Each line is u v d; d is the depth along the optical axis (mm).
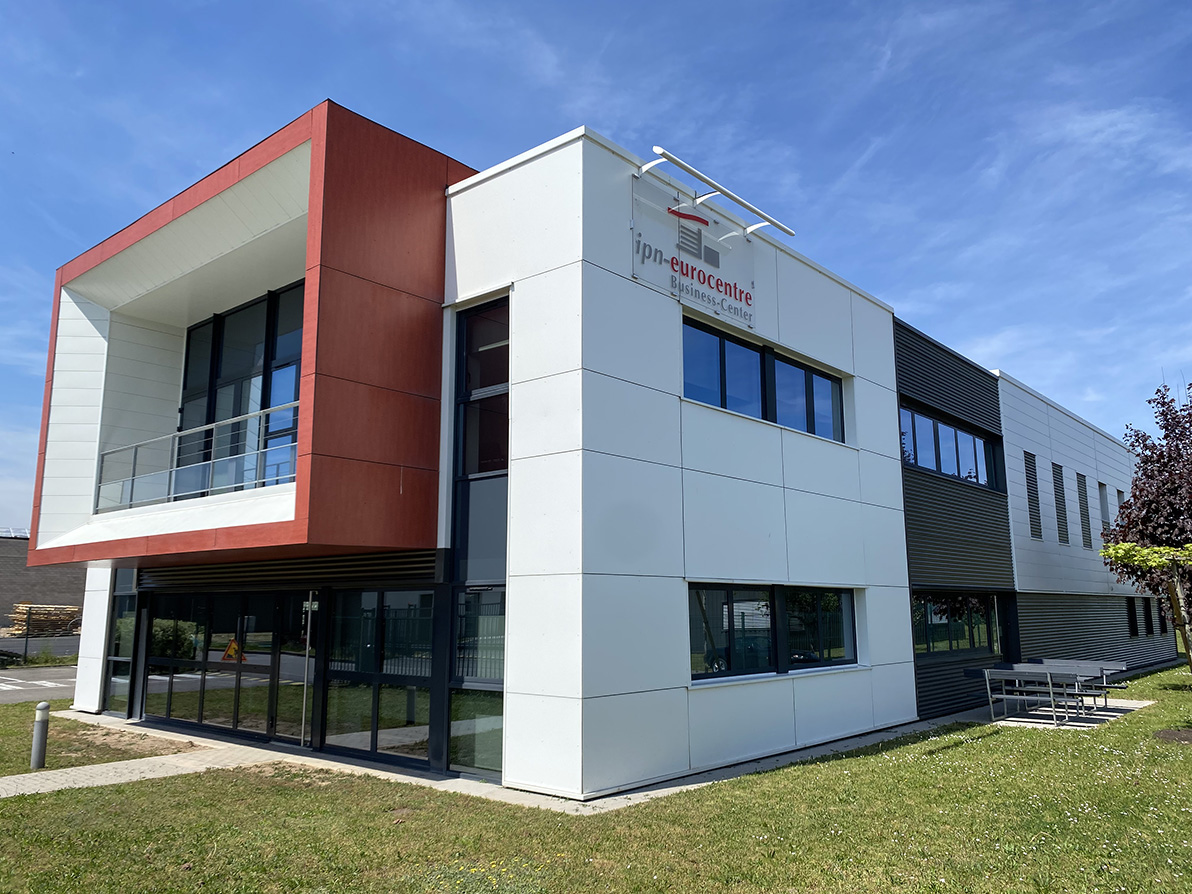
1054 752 11266
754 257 12656
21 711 16891
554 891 5910
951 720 15305
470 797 8750
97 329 15242
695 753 10188
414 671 10641
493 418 10461
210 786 9406
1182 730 12672
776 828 7430
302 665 12234
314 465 9266
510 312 10258
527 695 9227
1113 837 7098
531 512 9562
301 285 13828
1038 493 22125
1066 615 23094
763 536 11969
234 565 13688
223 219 12172
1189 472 19078
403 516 10172
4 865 6535
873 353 15516
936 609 16734
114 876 6266
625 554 9578
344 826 7605
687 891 5922
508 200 10539
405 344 10516
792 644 12453
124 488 13797
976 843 6949
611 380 9750
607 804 8438
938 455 17703
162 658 15219
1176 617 15078
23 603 34625
